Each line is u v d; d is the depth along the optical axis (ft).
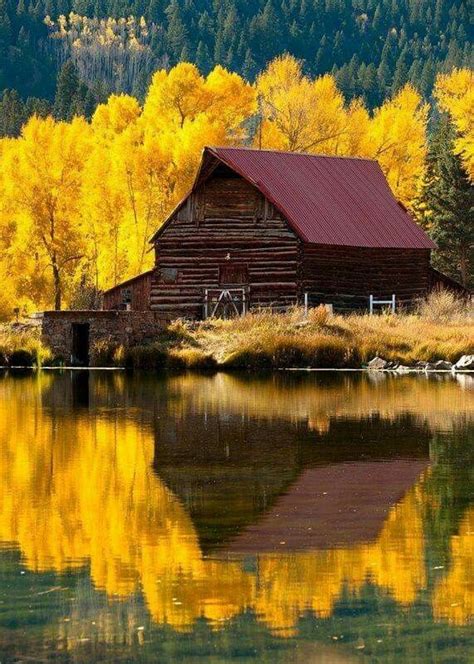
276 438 137.59
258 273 287.28
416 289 303.68
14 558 85.87
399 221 304.50
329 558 85.20
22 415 159.94
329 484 110.11
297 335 239.91
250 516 97.45
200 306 291.58
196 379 214.07
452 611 74.49
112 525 94.94
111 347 245.04
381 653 68.44
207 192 291.99
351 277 290.76
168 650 69.00
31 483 111.55
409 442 133.69
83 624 72.79
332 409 164.35
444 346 234.99
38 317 276.82
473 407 165.58
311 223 285.02
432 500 102.73
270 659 67.77
